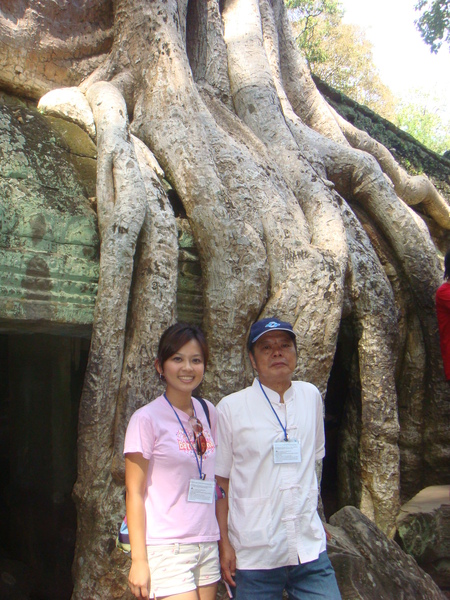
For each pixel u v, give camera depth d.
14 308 2.84
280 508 2.12
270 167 4.25
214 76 4.95
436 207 6.35
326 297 3.63
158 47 4.12
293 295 3.55
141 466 2.02
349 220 4.55
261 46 5.13
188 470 2.06
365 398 4.21
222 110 4.69
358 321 4.29
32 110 3.78
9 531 4.78
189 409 2.20
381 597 2.89
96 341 2.96
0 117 3.31
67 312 3.07
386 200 4.98
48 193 3.22
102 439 2.90
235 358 3.34
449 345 3.75
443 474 4.64
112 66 4.26
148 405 2.13
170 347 2.13
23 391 4.89
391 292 4.46
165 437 2.06
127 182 3.23
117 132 3.41
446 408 4.63
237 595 2.13
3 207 2.91
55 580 4.25
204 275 3.49
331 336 3.61
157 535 2.00
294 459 2.16
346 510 3.39
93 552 2.80
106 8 4.51
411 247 4.82
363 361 4.25
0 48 3.92
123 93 4.12
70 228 3.19
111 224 3.10
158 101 3.97
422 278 4.77
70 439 4.78
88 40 4.41
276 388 2.27
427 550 3.86
